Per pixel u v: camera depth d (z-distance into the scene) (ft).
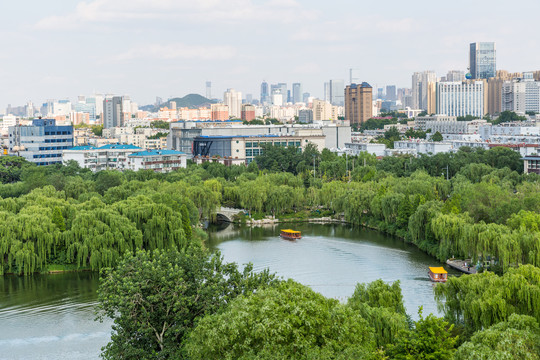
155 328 401.29
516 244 596.70
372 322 399.24
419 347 343.67
